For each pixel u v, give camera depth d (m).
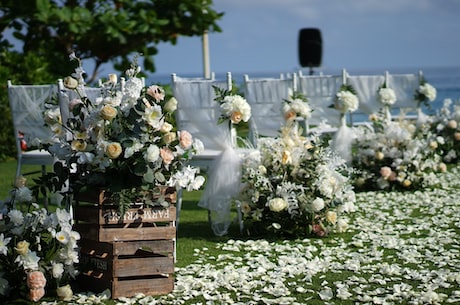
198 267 4.49
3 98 12.13
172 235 3.98
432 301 3.68
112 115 3.80
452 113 9.37
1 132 11.99
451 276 4.08
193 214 6.51
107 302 3.83
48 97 5.86
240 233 5.59
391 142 7.39
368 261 4.57
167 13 13.45
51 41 13.21
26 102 5.91
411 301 3.70
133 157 3.84
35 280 3.70
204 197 5.59
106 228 3.90
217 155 5.67
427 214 6.12
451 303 3.67
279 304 3.73
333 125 7.67
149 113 3.85
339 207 5.47
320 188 5.32
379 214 6.09
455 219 5.80
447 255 4.66
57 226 3.90
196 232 5.68
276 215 5.36
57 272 3.82
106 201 3.89
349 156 7.43
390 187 7.39
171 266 3.98
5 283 3.78
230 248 5.03
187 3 13.23
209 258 4.78
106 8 13.50
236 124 5.62
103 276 3.95
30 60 12.69
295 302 3.73
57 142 4.09
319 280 4.18
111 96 3.98
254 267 4.50
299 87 7.65
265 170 5.38
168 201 3.99
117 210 3.90
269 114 6.64
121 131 3.87
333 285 4.07
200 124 5.66
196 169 4.26
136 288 3.92
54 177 4.20
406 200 6.75
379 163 7.40
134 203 3.94
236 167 5.54
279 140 5.56
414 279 4.14
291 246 5.10
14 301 3.83
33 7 12.38
